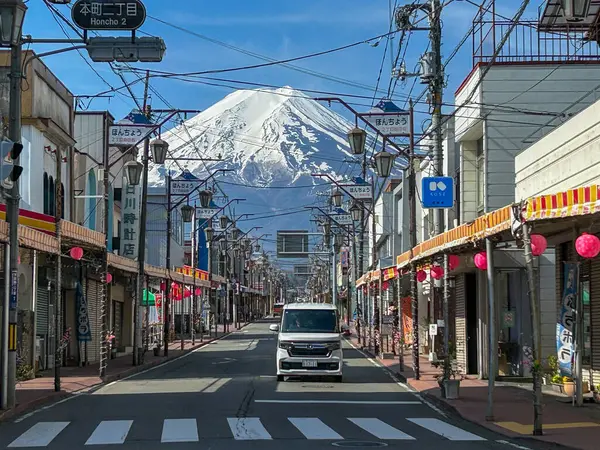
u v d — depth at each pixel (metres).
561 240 20.47
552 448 12.56
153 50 16.06
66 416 16.27
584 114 17.94
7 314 16.72
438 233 23.62
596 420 15.79
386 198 57.81
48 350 28.97
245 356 38.84
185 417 15.98
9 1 16.11
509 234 15.70
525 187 22.25
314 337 24.78
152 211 57.06
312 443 12.59
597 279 19.55
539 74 25.66
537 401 13.79
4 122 25.86
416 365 25.25
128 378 26.50
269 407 18.02
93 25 14.66
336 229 65.62
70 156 32.09
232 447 12.00
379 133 24.34
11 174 15.89
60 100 30.95
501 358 25.88
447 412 17.97
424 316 39.84
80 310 29.97
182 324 44.53
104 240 26.02
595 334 19.62
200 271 54.53
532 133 25.53
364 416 16.86
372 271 39.56
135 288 36.34
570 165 18.81
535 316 13.89
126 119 27.19
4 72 27.00
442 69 23.58
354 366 32.38
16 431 14.11
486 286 25.56
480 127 26.25
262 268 130.38
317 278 131.88
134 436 13.25
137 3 14.66
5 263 16.80
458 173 31.97
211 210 51.31
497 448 12.48
